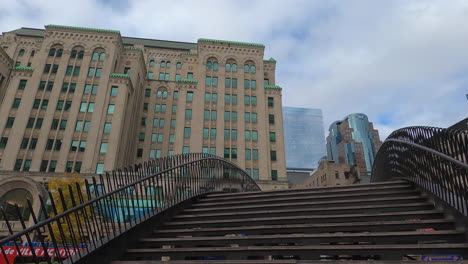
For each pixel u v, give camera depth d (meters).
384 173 12.09
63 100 40.19
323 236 5.31
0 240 3.33
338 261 4.26
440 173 6.08
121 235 5.47
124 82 42.38
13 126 37.88
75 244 4.42
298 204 7.44
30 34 53.94
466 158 5.41
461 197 5.09
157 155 46.88
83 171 36.31
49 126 38.41
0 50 41.66
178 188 8.95
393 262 4.10
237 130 45.00
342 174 65.62
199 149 42.97
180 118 45.41
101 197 5.26
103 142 38.59
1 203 29.47
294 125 160.00
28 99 39.47
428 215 5.91
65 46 43.19
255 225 6.60
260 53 50.94
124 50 48.59
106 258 4.91
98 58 43.44
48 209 30.44
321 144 158.25
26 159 36.50
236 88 47.91
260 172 42.62
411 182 7.92
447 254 4.41
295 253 4.87
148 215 6.71
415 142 7.87
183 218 7.71
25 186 30.98
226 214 7.39
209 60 49.31
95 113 39.62
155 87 51.88
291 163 150.62
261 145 44.38
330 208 6.77
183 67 53.75
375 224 5.62
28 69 41.84
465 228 4.85
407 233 5.02
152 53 57.41
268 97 48.75
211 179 12.41
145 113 49.59
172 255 5.29
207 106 46.19
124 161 42.09
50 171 36.06
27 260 3.82
